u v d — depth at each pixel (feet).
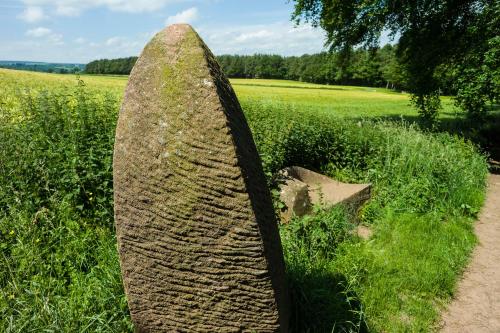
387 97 152.05
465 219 20.29
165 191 7.26
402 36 53.93
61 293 10.68
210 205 7.16
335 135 28.91
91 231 13.21
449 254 15.81
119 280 10.55
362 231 18.39
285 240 13.37
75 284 10.75
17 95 22.95
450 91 42.70
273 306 7.75
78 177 14.61
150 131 7.25
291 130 26.89
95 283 10.57
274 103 41.65
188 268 7.55
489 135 48.49
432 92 49.16
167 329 8.14
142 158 7.32
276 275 7.84
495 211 22.57
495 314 12.58
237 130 7.33
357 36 57.16
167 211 7.32
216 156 7.01
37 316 9.25
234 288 7.57
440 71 47.83
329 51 59.67
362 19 52.70
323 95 144.56
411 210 20.38
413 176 23.98
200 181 7.11
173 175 7.18
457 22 48.03
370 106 105.91
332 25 54.65
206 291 7.65
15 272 10.87
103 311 9.69
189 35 7.25
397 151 27.25
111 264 11.27
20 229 12.53
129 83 7.57
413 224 18.45
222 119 6.94
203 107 6.99
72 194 14.23
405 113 85.30
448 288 13.57
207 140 7.01
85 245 12.54
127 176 7.47
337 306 10.54
